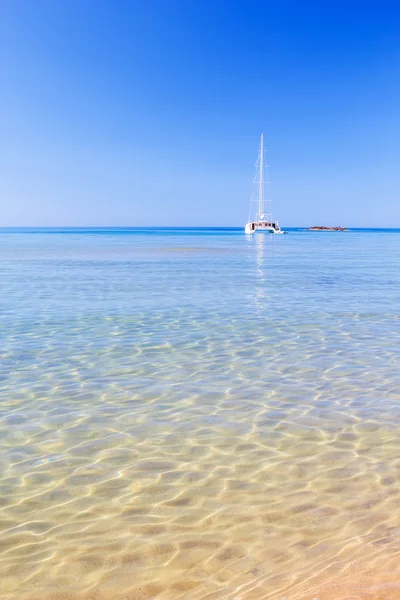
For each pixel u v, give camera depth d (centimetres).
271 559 379
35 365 895
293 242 7738
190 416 671
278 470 523
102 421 654
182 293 1809
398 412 682
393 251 5094
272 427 634
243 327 1221
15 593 352
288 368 888
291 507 452
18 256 4047
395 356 963
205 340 1088
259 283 2139
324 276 2461
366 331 1181
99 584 360
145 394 754
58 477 511
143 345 1041
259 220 11062
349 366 899
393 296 1755
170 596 345
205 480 504
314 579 349
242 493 479
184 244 6731
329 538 403
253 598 335
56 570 375
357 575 348
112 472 521
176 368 885
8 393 754
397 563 360
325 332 1170
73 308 1474
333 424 642
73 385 792
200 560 382
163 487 491
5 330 1173
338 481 499
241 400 730
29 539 411
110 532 420
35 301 1605
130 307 1496
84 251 4888
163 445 584
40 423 646
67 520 437
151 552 393
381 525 419
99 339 1089
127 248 5519
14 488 490
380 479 502
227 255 4266
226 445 583
